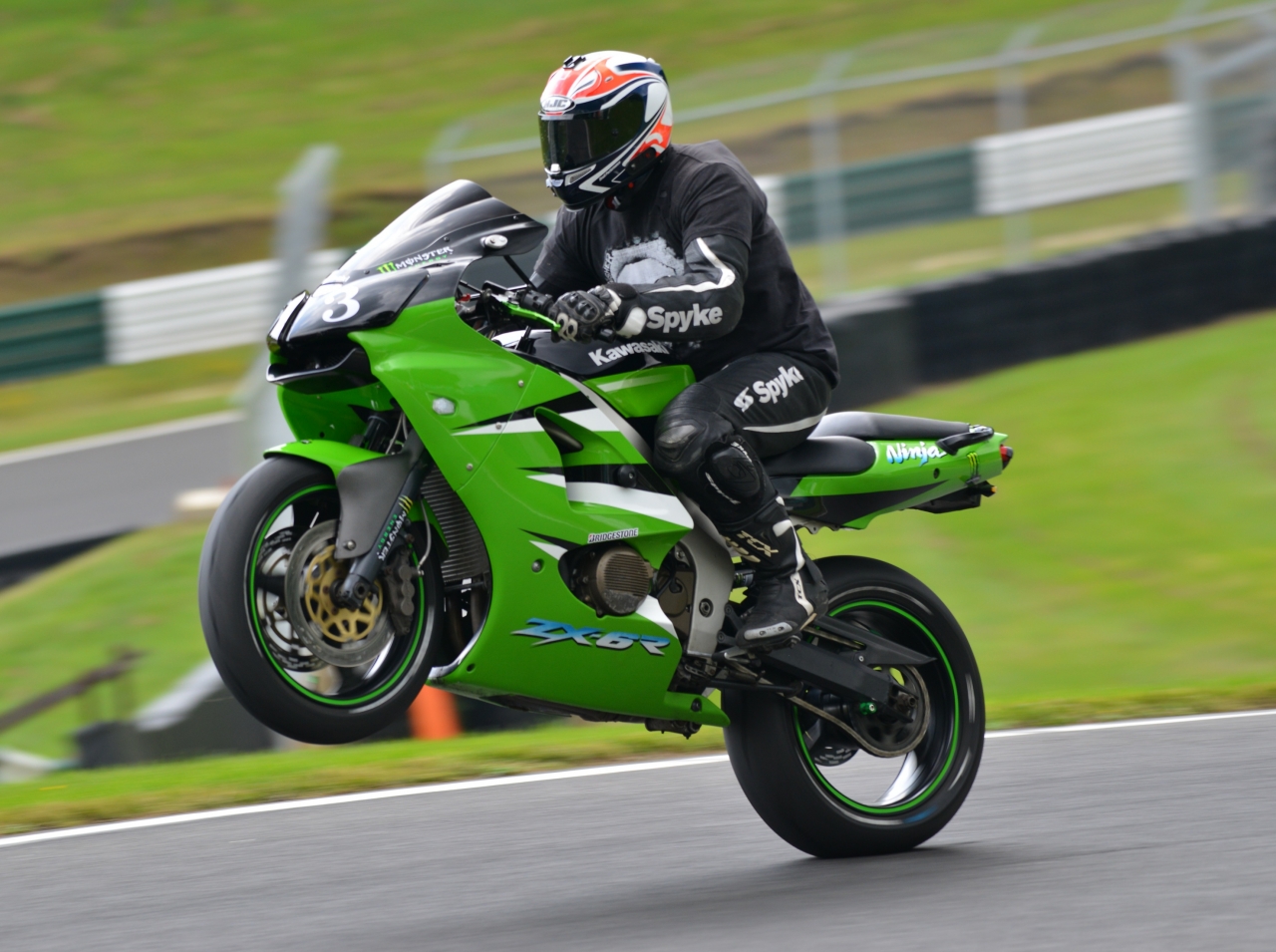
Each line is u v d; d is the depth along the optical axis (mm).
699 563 14203
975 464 16078
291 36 88875
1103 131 57719
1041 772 18328
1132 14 55438
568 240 14969
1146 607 32719
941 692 16172
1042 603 33250
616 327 12898
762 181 50188
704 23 89875
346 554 11789
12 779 27578
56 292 62562
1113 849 14336
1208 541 35812
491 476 12633
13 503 43438
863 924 12047
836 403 42312
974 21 89250
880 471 15336
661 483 13891
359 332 12266
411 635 12539
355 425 13141
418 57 86250
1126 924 11695
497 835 15742
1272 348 48781
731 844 15414
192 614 34031
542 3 93000
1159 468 40094
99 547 39250
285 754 23281
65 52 86062
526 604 12820
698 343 14375
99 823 16750
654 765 19141
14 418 51094
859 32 87750
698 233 13703
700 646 14188
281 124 78062
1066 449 41469
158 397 52875
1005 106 57031
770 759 14906
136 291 52781
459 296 13539
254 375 38062
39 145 75875
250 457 35562
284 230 45625
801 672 14852
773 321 14453
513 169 45531
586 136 13586
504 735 23422
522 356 13180
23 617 34594
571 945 11797
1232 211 56750
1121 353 48844
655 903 13148
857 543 37000
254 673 11594
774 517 14102
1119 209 57812
